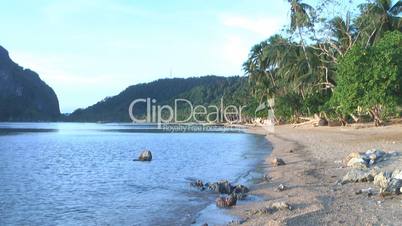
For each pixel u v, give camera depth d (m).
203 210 14.45
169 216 13.88
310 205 13.33
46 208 15.51
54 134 83.75
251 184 19.28
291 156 29.58
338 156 26.38
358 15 54.56
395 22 53.31
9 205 16.05
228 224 12.26
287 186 17.66
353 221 11.01
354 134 44.78
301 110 77.75
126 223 13.20
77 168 27.56
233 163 28.45
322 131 57.62
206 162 29.72
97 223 13.32
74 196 17.77
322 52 61.25
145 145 49.28
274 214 12.74
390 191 13.88
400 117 56.59
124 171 25.70
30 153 39.44
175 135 74.94
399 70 32.31
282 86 88.06
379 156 21.81
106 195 17.89
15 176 23.97
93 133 88.62
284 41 72.44
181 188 19.12
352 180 16.73
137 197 17.30
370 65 32.62
